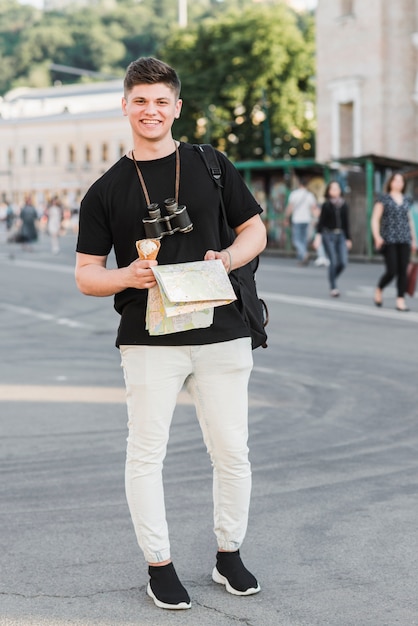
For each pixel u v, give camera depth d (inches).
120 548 227.9
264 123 2492.6
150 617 189.8
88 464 299.9
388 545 227.9
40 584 206.8
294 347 526.0
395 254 670.5
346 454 307.1
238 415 197.8
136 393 194.4
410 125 1505.9
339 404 383.2
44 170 4498.0
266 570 213.8
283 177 1350.9
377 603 195.0
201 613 191.3
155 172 192.9
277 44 2493.8
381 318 637.3
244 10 2586.1
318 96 1593.3
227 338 193.5
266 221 1373.0
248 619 188.1
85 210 197.0
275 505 257.3
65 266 1182.9
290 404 385.1
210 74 2527.1
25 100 4783.5
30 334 611.2
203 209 192.5
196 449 314.2
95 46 5482.3
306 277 952.9
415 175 1173.7
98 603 196.7
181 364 193.9
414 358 487.5
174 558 220.7
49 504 260.5
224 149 2603.3
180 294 181.0
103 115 4301.2
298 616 189.2
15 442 330.3
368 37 1502.2
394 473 285.7
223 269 187.0
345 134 1576.0
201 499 262.1
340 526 241.0
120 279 186.7
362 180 1210.6
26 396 413.1
